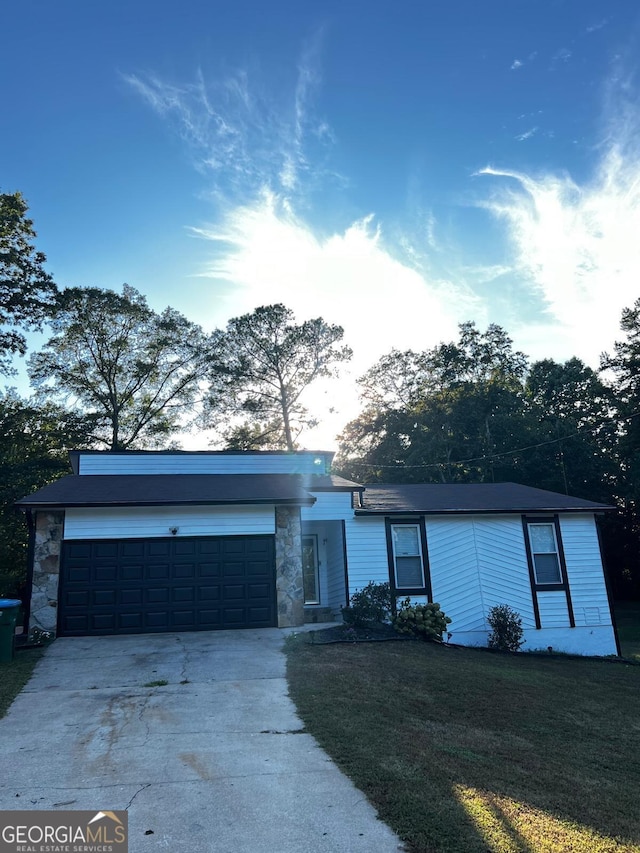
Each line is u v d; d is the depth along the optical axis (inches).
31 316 1151.6
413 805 181.2
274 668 373.4
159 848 154.2
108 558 509.4
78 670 370.0
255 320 1612.9
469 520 616.7
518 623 573.9
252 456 712.4
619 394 1437.0
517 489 731.4
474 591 598.5
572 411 1723.7
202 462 696.4
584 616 608.7
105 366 1472.7
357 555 591.5
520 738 268.7
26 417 1280.8
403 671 381.1
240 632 501.0
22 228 1135.0
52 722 267.9
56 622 486.3
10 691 320.2
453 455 1535.4
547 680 416.8
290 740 242.5
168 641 462.0
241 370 1590.8
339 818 172.6
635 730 307.1
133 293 1493.6
